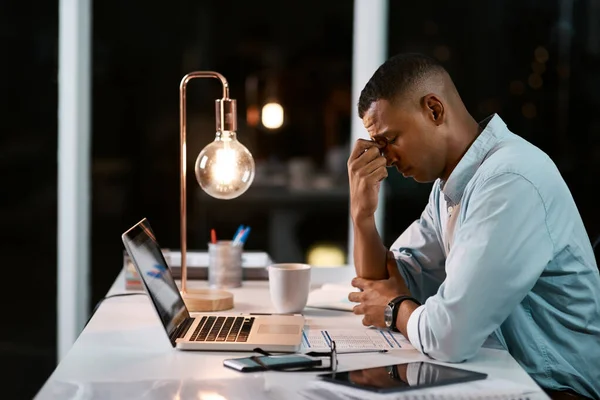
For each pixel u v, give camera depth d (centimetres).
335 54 432
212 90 430
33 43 415
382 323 201
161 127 431
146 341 190
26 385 424
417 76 202
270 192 443
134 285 254
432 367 166
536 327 201
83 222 423
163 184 435
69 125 412
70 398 149
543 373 199
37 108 419
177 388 155
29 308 435
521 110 426
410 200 434
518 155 193
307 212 445
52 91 418
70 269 418
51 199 428
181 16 425
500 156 194
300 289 220
